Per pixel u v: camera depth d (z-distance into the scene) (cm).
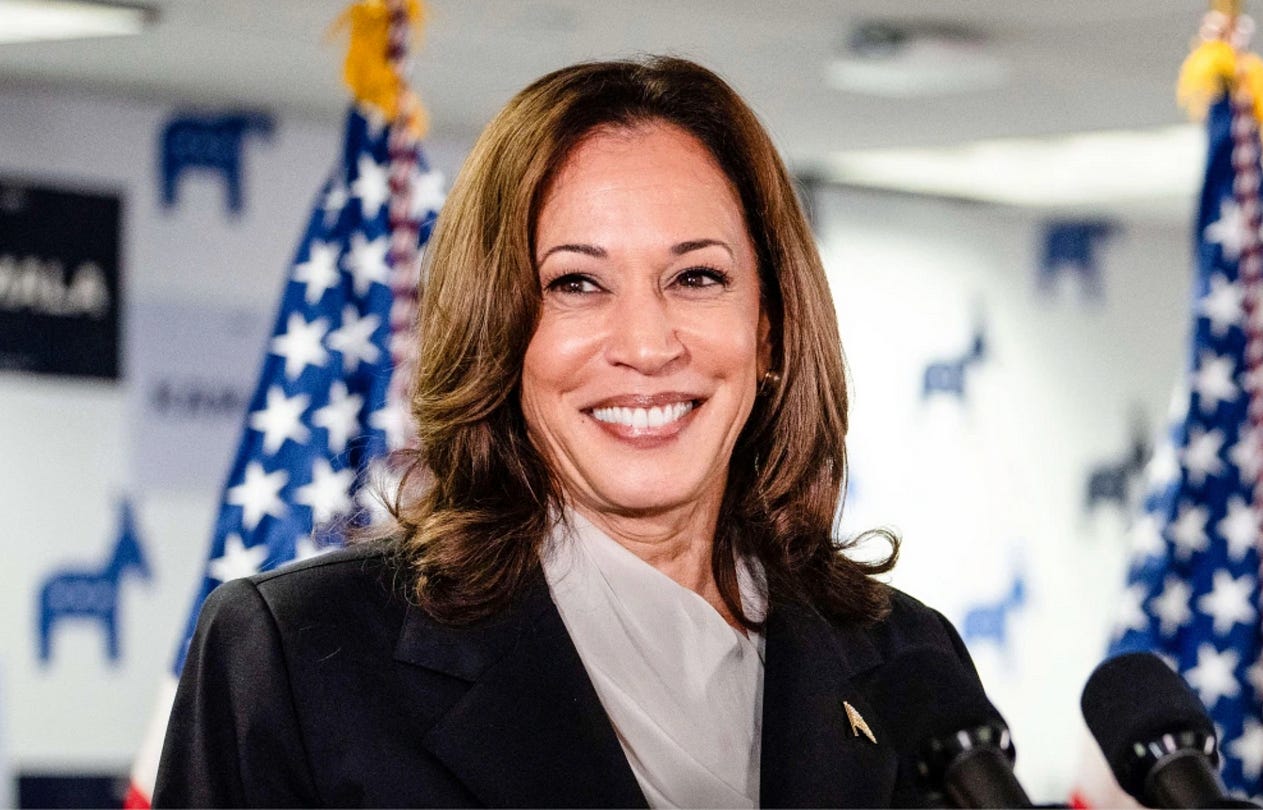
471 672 177
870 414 884
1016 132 771
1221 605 415
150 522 703
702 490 188
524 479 187
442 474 190
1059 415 937
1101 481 947
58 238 694
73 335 695
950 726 141
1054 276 941
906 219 899
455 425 185
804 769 183
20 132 690
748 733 187
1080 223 947
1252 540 416
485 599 181
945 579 902
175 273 715
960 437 908
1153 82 679
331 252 343
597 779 173
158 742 309
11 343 684
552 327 182
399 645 178
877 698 149
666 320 180
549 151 181
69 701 687
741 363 184
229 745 172
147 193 712
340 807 170
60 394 692
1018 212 924
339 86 695
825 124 758
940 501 901
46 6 583
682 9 582
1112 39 618
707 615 187
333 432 331
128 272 706
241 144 730
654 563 192
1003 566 916
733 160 191
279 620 177
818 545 202
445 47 635
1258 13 571
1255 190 420
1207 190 424
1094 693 156
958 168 848
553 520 188
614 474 181
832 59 643
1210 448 421
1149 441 962
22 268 687
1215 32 421
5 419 683
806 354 201
